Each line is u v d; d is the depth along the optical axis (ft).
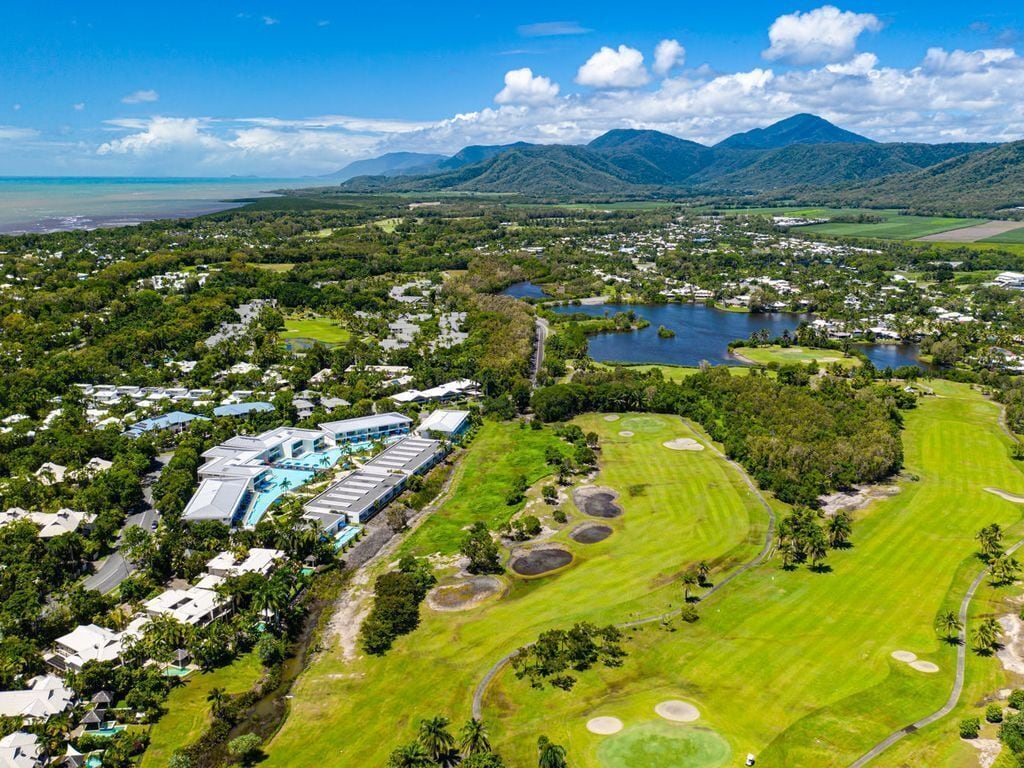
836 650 412.57
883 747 334.24
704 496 626.64
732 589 481.46
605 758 331.57
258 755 340.80
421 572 496.64
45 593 467.93
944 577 491.72
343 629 445.78
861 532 562.25
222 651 415.23
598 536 560.61
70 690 368.27
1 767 307.58
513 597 476.54
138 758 338.34
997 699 367.66
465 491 650.84
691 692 378.53
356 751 342.03
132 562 511.40
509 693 381.19
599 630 426.10
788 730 347.97
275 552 511.81
